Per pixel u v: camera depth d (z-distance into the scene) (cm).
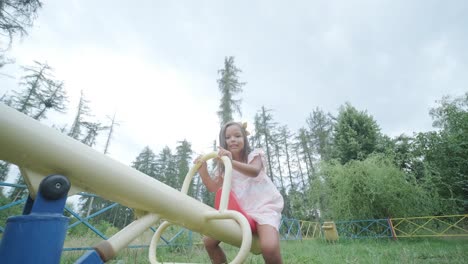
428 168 1014
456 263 315
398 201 845
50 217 52
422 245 570
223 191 111
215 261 172
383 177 867
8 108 55
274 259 131
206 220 101
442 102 1225
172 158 3447
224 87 1978
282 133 3112
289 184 2814
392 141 1354
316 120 2948
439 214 921
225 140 185
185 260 325
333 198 952
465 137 1020
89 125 2530
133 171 76
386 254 392
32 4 910
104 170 67
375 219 861
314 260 313
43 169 60
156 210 83
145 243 430
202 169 170
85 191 68
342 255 388
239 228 114
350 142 1375
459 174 988
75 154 62
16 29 920
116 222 2012
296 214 1659
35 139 56
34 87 1933
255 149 175
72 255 329
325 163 1045
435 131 1112
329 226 741
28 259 47
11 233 49
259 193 164
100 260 64
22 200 296
